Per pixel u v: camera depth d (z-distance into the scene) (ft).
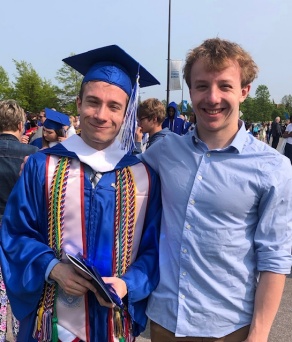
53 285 5.89
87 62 6.60
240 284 5.83
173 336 5.98
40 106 138.41
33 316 5.94
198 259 5.82
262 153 5.81
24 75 138.10
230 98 5.71
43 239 6.06
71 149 6.15
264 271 5.64
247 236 5.82
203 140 6.07
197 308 5.82
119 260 6.02
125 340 5.98
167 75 60.23
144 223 6.32
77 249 5.89
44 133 16.47
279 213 5.64
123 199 6.08
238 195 5.68
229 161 5.80
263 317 5.58
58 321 5.89
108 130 6.08
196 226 5.81
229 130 5.91
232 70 5.70
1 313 9.99
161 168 6.31
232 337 5.90
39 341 5.85
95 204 5.95
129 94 6.40
